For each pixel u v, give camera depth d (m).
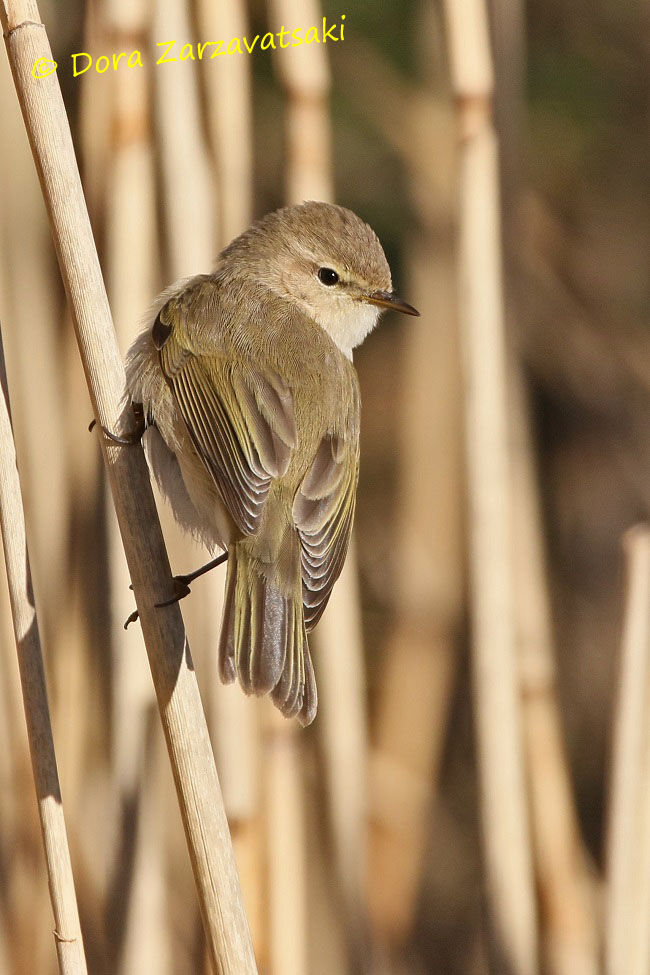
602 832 15.82
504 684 9.08
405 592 14.72
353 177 15.59
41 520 9.95
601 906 8.95
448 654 14.62
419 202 15.23
